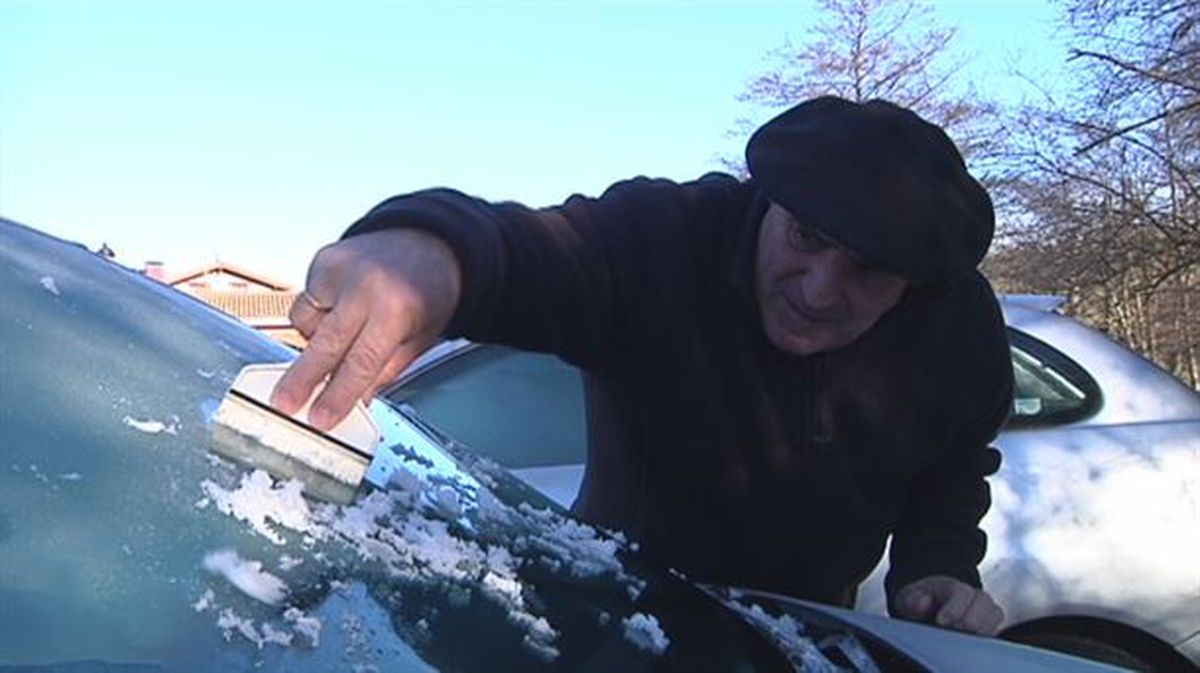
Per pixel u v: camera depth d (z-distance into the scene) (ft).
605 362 6.50
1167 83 50.57
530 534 5.49
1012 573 11.53
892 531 7.52
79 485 3.78
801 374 6.51
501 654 4.18
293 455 4.41
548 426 11.82
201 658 3.42
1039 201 59.21
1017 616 11.60
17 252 5.21
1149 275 59.36
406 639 3.95
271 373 4.52
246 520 4.02
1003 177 59.16
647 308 6.32
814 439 6.68
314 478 4.47
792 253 6.07
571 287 5.94
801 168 5.87
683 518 7.01
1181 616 11.91
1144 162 56.29
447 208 5.26
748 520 6.91
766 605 6.15
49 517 3.60
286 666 3.56
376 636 3.87
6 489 3.62
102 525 3.67
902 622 6.34
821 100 6.35
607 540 6.07
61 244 5.82
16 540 3.48
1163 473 12.16
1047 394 12.44
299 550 4.07
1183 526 12.04
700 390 6.51
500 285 5.39
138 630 3.41
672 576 5.96
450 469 5.96
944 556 7.23
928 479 7.46
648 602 5.30
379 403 6.49
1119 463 12.14
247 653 3.52
